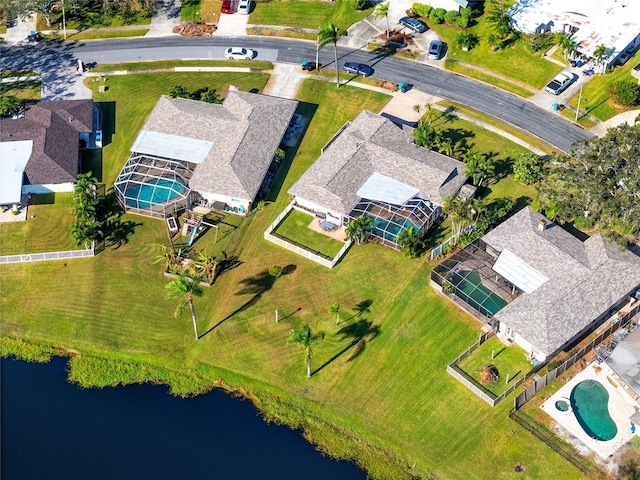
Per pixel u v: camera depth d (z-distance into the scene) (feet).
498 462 314.76
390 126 437.17
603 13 505.25
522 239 376.07
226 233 404.36
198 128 437.58
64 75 502.79
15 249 399.24
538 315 343.26
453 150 442.09
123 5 548.31
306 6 549.54
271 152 431.02
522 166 417.28
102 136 460.55
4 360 360.07
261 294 376.68
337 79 492.54
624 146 380.58
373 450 323.78
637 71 479.41
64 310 375.04
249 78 497.46
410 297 372.58
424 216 394.52
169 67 508.12
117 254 396.98
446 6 526.16
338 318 365.20
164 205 408.26
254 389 345.72
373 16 537.65
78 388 350.02
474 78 490.49
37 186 422.41
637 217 367.66
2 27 540.93
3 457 325.83
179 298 376.07
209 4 555.69
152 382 351.25
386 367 347.15
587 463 312.09
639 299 364.58
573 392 334.44
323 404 337.93
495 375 338.75
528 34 507.30
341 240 399.03
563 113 463.01
